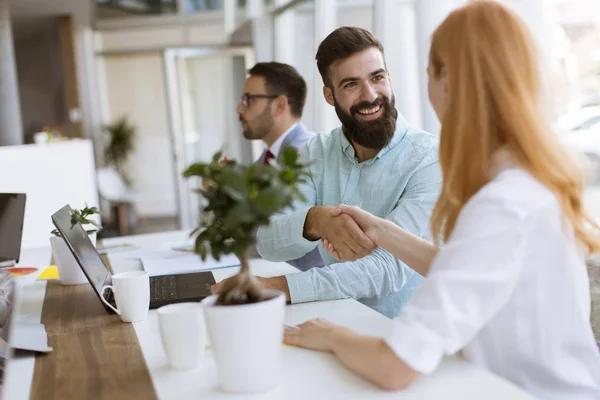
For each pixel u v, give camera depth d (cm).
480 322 100
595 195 180
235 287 103
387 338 104
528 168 108
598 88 194
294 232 178
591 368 117
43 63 1094
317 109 466
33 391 110
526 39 108
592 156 189
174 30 980
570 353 116
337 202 210
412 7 344
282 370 113
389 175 199
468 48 107
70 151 389
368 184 202
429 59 118
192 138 798
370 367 105
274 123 318
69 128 966
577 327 114
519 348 112
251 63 774
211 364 119
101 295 161
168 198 1062
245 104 320
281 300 104
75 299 180
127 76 1033
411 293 193
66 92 959
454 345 99
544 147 106
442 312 98
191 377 113
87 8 900
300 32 535
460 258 100
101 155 1005
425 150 197
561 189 108
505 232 100
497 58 106
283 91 314
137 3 975
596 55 194
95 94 1002
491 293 99
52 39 1039
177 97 796
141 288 150
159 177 1058
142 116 1042
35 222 377
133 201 917
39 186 382
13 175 378
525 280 108
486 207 103
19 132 663
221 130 779
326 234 163
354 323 142
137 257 244
